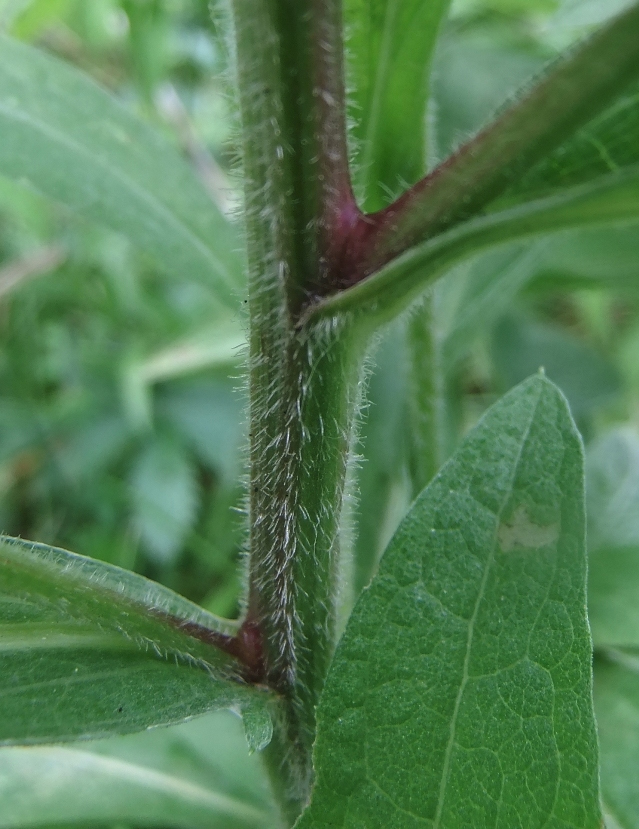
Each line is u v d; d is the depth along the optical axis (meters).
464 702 0.09
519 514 0.09
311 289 0.10
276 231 0.10
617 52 0.08
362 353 0.10
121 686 0.09
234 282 0.14
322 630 0.11
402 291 0.09
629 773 0.13
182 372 0.30
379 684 0.09
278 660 0.11
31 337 0.31
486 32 0.24
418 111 0.11
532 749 0.09
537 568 0.09
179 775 0.15
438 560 0.09
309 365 0.10
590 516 0.16
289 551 0.10
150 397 0.30
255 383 0.10
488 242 0.09
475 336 0.18
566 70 0.09
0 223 0.34
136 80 0.28
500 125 0.09
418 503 0.09
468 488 0.09
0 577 0.09
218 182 0.30
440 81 0.22
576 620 0.09
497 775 0.09
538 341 0.26
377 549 0.19
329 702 0.09
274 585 0.10
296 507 0.10
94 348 0.31
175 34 0.30
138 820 0.14
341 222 0.10
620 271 0.21
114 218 0.14
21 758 0.15
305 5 0.09
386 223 0.10
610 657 0.14
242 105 0.09
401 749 0.09
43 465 0.30
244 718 0.09
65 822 0.14
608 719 0.14
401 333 0.19
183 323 0.32
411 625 0.09
